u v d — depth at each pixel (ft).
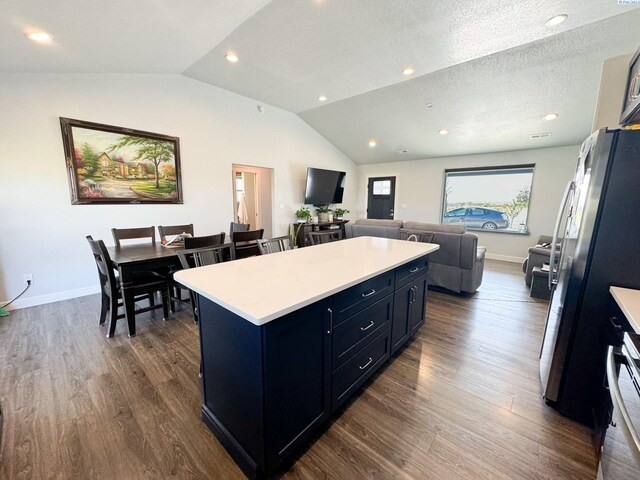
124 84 11.81
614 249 4.55
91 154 11.13
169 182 13.50
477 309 10.53
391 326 6.61
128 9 6.70
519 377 6.48
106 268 7.88
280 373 3.85
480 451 4.58
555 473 4.21
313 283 4.71
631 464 2.61
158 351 7.40
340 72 11.78
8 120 9.46
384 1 7.24
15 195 9.80
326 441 4.75
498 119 15.07
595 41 9.29
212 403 4.85
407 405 5.59
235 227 13.60
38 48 7.89
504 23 8.09
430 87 13.50
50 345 7.66
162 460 4.36
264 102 17.02
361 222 14.74
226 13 7.54
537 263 12.96
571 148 16.98
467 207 21.24
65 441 4.66
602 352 4.79
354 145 22.33
